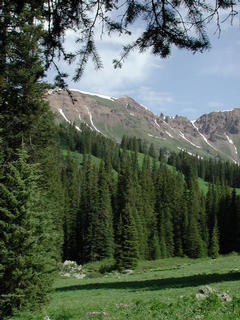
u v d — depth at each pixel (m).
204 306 12.41
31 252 17.52
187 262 78.00
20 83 17.11
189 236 89.31
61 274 55.84
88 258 83.94
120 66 7.43
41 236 18.52
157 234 89.94
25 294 16.86
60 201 70.56
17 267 16.94
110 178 113.31
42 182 29.94
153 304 13.87
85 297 25.31
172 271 47.03
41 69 7.91
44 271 18.12
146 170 138.75
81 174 120.19
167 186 106.88
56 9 6.96
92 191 89.62
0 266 16.58
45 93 22.89
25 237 17.47
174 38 6.71
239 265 43.28
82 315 14.18
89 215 85.50
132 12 6.75
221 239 99.69
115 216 92.75
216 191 134.88
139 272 54.75
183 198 104.38
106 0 6.80
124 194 92.50
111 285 34.91
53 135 30.02
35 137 27.53
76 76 7.64
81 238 90.38
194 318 10.88
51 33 7.25
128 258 61.59
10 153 24.52
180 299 14.77
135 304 15.83
